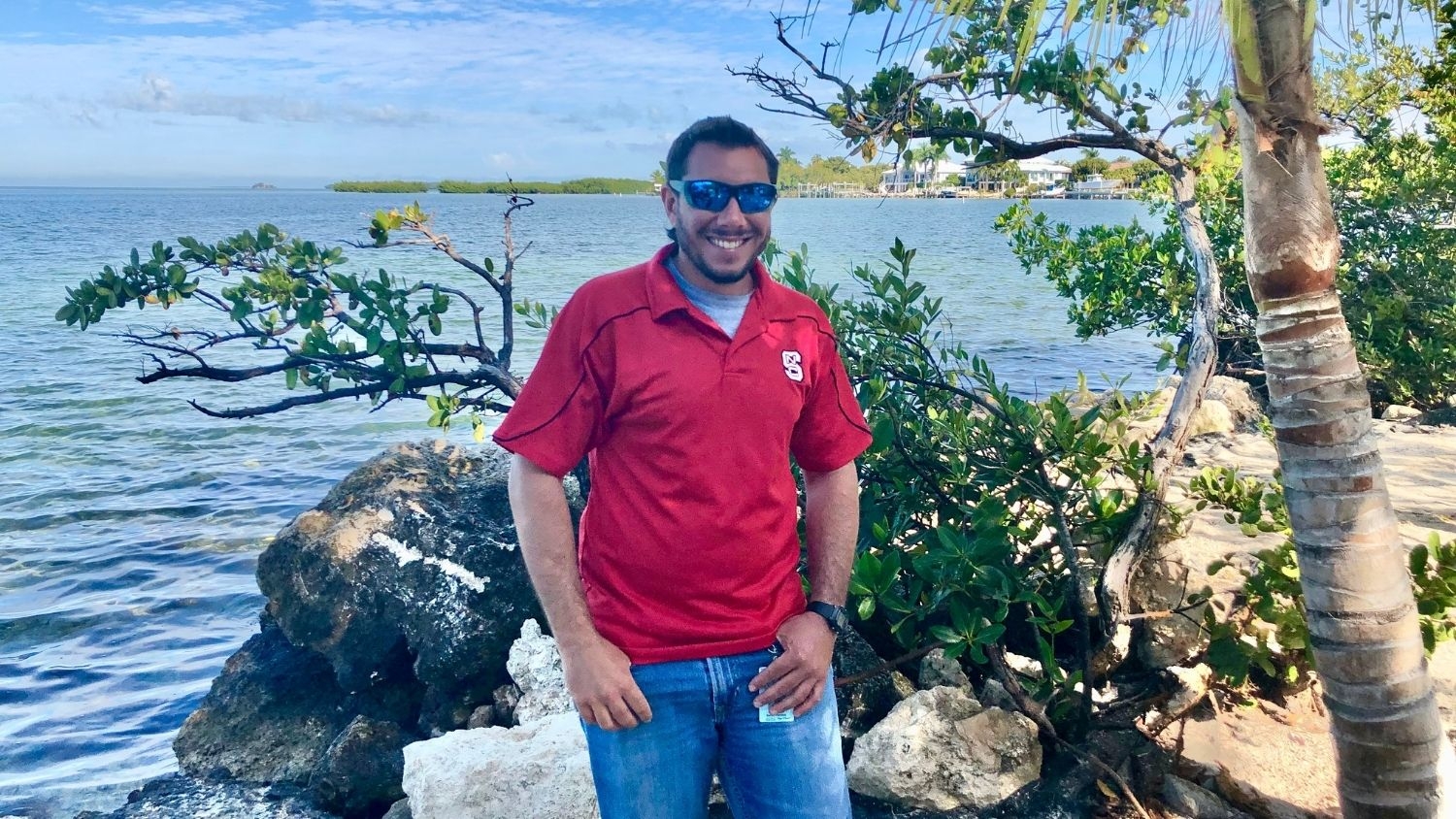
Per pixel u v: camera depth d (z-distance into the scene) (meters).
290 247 5.20
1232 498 4.08
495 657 4.84
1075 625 4.25
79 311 4.86
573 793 3.48
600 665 2.16
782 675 2.25
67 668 7.10
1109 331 12.10
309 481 11.71
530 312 5.57
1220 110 3.12
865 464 4.30
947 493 4.25
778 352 2.26
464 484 5.62
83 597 8.37
